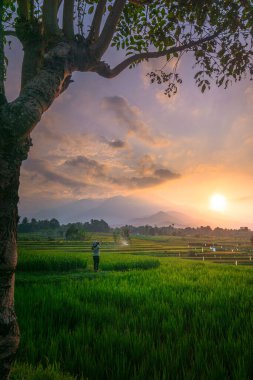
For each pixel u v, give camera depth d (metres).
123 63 4.53
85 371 5.65
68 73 3.68
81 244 109.25
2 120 2.90
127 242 137.12
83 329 7.41
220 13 5.32
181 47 5.00
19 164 3.07
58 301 10.41
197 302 10.96
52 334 7.43
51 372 4.96
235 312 9.71
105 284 15.30
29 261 25.08
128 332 7.26
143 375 5.31
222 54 5.59
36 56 3.71
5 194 2.96
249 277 20.58
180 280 17.61
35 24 3.76
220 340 7.29
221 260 73.62
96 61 3.98
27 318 8.21
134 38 6.09
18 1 3.96
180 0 5.30
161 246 127.56
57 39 3.69
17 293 11.86
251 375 5.53
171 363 5.73
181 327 7.78
